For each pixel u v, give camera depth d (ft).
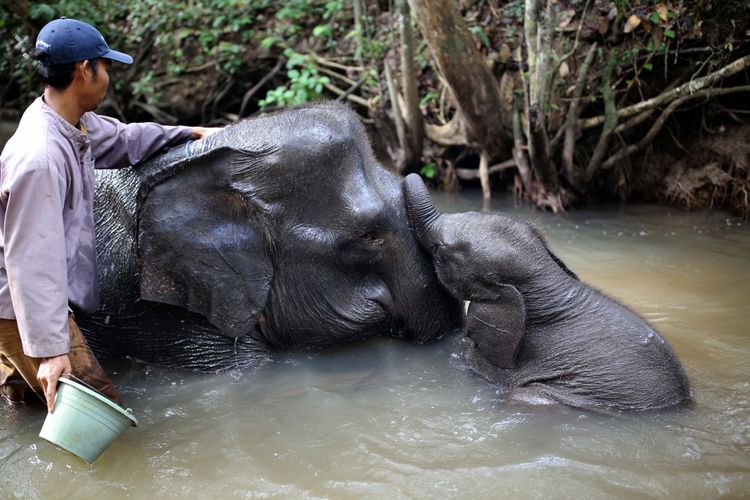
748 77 25.09
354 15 32.76
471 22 28.99
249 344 15.21
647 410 12.50
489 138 26.99
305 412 13.01
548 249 14.55
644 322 13.37
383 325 15.79
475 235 13.99
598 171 27.20
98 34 11.75
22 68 42.39
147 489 10.79
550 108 25.20
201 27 37.50
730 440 11.56
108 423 10.75
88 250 12.57
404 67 26.81
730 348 14.76
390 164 31.76
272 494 10.56
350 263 14.97
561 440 11.76
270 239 14.56
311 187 14.30
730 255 20.74
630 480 10.58
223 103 36.88
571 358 13.28
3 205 11.34
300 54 34.42
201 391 14.07
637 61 26.30
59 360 10.88
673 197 26.53
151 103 37.52
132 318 14.99
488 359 14.01
